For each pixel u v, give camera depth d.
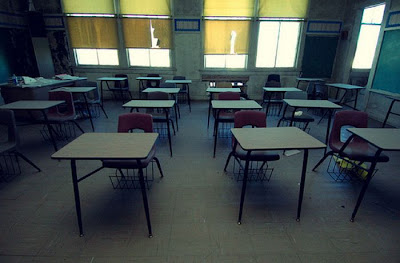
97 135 1.96
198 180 2.53
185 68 6.86
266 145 1.74
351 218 1.94
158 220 1.91
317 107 3.23
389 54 4.66
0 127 4.21
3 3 5.66
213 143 3.62
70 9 6.31
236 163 2.94
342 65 6.51
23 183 2.45
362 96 5.71
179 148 3.42
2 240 1.70
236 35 6.48
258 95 7.13
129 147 1.69
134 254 1.58
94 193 2.28
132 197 2.22
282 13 6.32
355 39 6.08
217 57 6.82
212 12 6.27
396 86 4.51
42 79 5.00
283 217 1.96
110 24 6.43
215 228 1.83
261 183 2.48
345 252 1.62
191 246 1.65
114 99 7.14
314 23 6.45
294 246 1.66
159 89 4.45
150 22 6.39
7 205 2.09
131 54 6.85
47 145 3.50
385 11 4.72
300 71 6.87
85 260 1.54
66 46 6.66
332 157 3.09
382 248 1.65
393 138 1.90
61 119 3.36
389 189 2.39
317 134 4.08
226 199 2.20
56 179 2.54
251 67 6.82
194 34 6.49
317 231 1.81
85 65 6.89
